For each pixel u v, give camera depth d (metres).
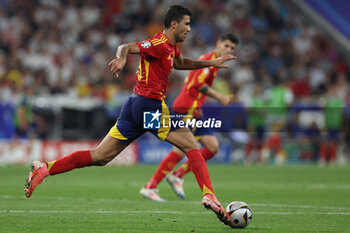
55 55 80.44
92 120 63.75
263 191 35.78
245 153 68.50
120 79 76.56
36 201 28.25
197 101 31.38
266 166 63.72
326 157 70.50
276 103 69.38
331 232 19.45
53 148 62.62
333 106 70.69
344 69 88.19
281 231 19.53
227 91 77.56
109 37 85.38
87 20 86.94
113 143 20.72
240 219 19.72
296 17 92.25
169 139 20.75
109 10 88.31
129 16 88.56
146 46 19.86
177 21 20.50
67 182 41.44
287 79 86.12
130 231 19.02
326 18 89.56
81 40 84.25
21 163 61.72
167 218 22.56
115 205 27.19
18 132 61.78
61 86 76.00
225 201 30.00
